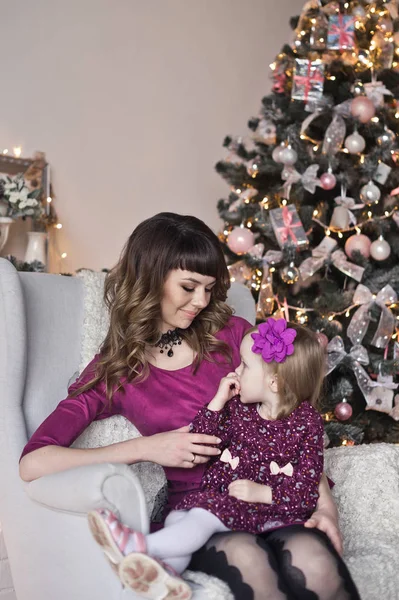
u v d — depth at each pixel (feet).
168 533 5.22
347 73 11.89
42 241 12.39
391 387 11.17
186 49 15.65
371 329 11.59
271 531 5.61
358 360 11.05
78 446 6.59
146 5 14.92
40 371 6.74
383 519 6.48
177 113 15.48
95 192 14.15
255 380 6.23
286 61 12.04
